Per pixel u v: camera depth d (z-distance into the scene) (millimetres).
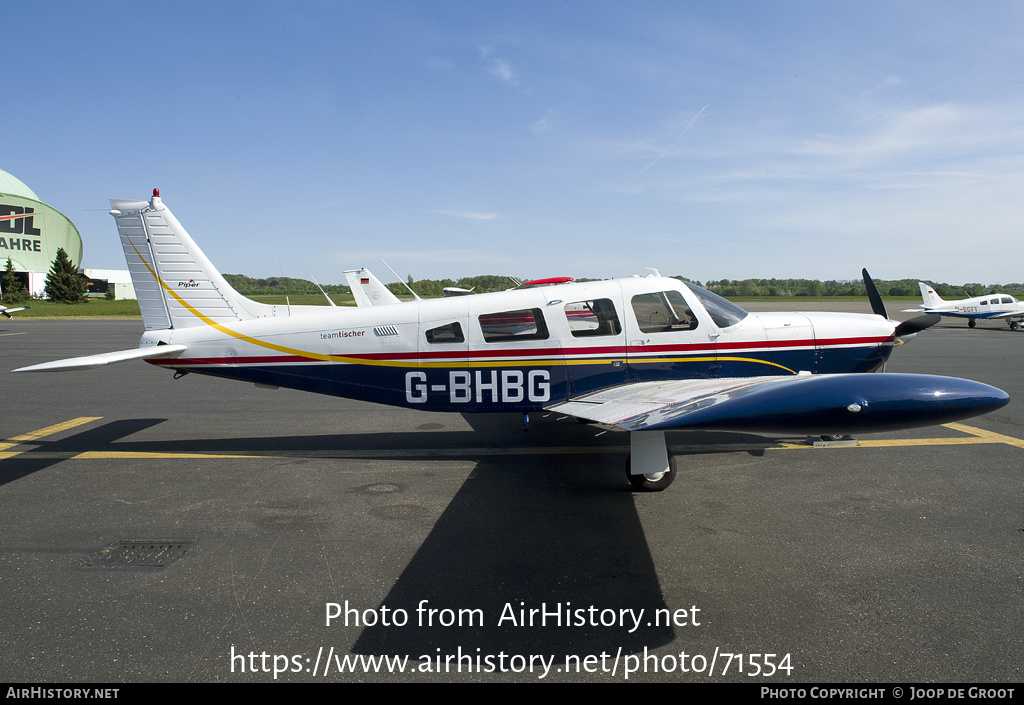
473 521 4246
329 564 3594
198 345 5992
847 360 5984
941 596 3137
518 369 5641
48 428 7277
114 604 3145
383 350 5695
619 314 5652
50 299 57062
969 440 6285
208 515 4387
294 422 7586
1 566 3574
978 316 27938
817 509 4383
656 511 4395
